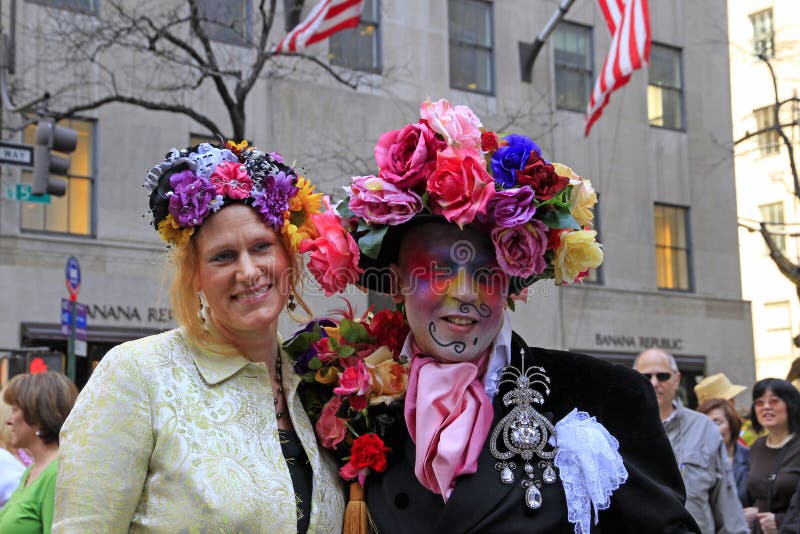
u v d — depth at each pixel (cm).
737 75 3120
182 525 249
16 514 412
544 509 267
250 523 253
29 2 1283
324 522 270
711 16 2033
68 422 258
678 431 552
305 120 1473
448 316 281
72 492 249
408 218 270
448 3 1656
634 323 1838
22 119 1242
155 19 1332
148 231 1358
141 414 257
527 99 1717
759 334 3319
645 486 271
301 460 276
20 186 895
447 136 270
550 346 1714
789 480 552
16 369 838
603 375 286
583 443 266
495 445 274
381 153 279
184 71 1362
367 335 300
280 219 279
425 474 271
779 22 3094
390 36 1574
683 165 1961
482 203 264
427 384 278
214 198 271
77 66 1308
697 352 1930
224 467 256
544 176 269
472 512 264
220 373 270
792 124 1862
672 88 1980
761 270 3297
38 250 1281
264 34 1204
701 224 1975
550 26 1623
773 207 3212
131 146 1353
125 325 1316
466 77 1667
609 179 1845
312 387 294
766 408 591
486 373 284
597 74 1822
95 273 1309
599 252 279
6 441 527
